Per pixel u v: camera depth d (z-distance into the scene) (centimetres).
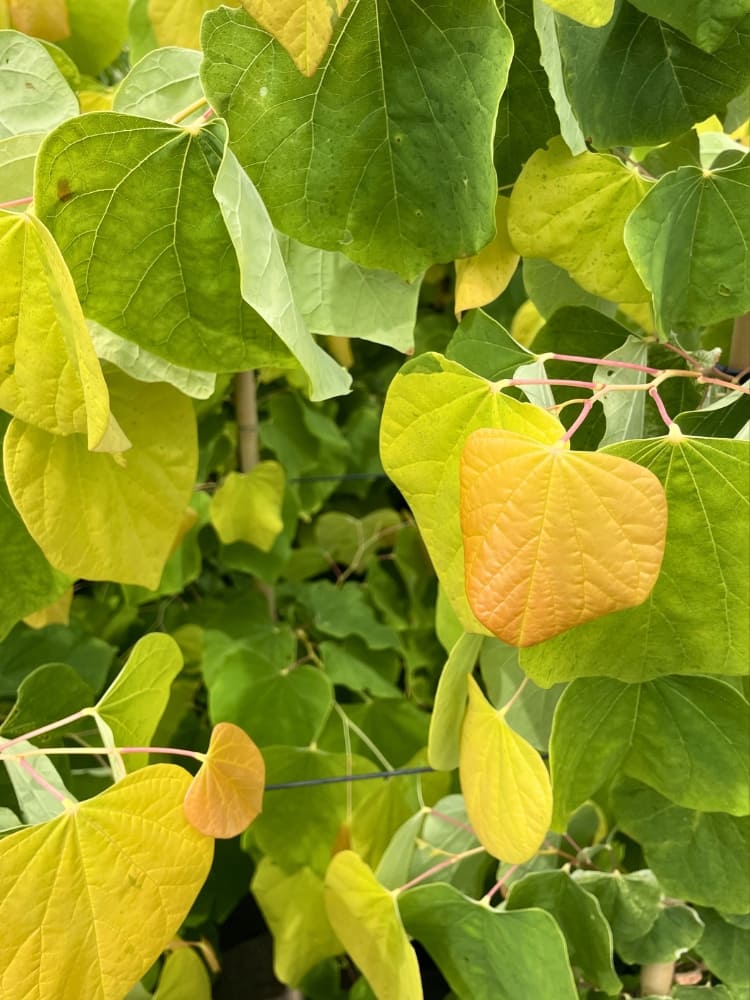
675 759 44
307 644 80
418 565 89
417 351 98
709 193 39
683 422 40
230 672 67
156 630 78
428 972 82
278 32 30
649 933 50
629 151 48
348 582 96
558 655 37
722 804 45
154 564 45
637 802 49
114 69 72
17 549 46
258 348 40
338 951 67
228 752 40
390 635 83
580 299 49
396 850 53
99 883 36
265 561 75
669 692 42
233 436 79
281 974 66
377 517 93
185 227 36
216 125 34
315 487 91
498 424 36
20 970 35
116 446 38
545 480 32
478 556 33
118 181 35
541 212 41
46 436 40
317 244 39
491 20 34
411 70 36
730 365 45
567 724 42
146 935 38
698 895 48
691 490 35
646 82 39
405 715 76
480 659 50
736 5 36
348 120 36
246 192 34
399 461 38
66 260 36
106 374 43
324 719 67
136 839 37
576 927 49
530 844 41
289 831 64
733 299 41
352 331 43
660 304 40
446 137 37
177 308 39
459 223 38
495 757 43
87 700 48
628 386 36
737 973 51
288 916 66
